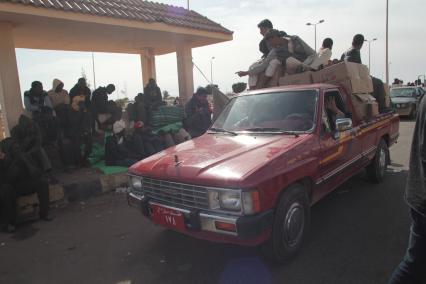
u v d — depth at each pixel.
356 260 3.50
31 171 5.06
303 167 3.58
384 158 6.16
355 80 5.18
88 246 4.29
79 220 5.24
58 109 7.25
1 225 5.04
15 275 3.68
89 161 7.38
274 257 3.34
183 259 3.78
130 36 8.92
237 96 5.09
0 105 6.99
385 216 4.59
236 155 3.54
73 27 7.43
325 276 3.24
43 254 4.15
